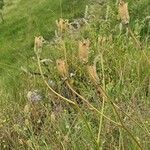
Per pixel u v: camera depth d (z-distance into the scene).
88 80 5.50
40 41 3.17
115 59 5.97
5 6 23.06
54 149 4.33
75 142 4.18
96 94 5.01
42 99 5.55
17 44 15.67
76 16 14.91
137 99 4.77
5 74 10.07
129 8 10.86
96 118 4.37
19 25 18.12
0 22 19.98
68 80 2.86
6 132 5.16
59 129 4.40
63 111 4.98
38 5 18.62
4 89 7.09
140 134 3.79
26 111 4.97
